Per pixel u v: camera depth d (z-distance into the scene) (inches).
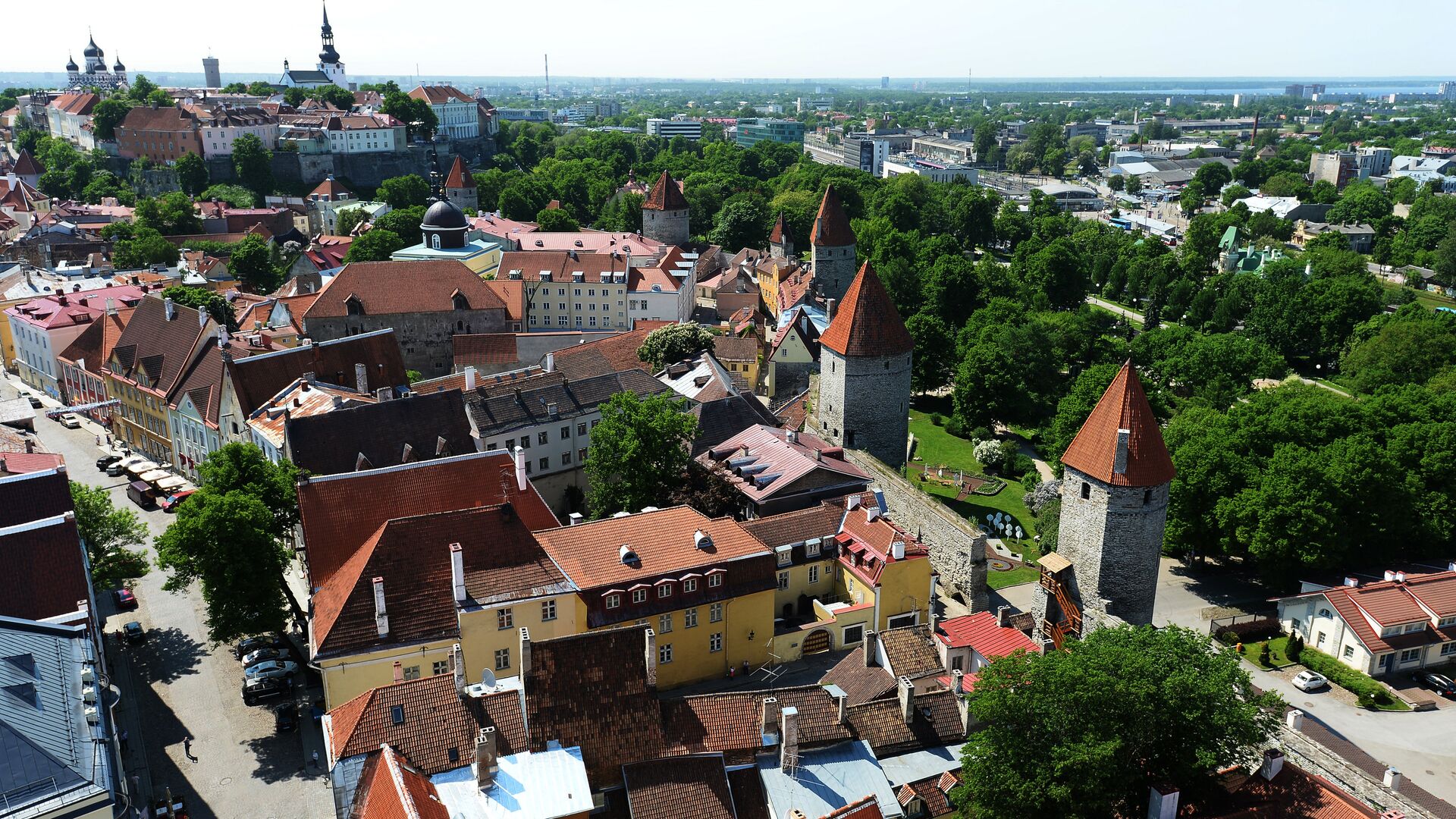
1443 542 4709.6
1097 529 3535.9
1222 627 4047.7
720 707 2591.0
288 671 3289.9
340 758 2293.3
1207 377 7057.1
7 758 2028.8
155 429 5433.1
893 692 2878.9
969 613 3902.6
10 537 2770.7
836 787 2519.7
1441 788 3144.7
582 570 3120.1
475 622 2923.2
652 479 4013.3
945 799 2578.7
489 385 5073.8
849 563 3575.3
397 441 4303.6
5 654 2265.0
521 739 2407.7
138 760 2903.5
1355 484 4271.7
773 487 3895.2
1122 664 2361.0
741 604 3272.6
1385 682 3745.1
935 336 7421.3
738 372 6943.9
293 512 3622.0
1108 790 2290.8
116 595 3826.3
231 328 6958.7
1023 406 6692.9
